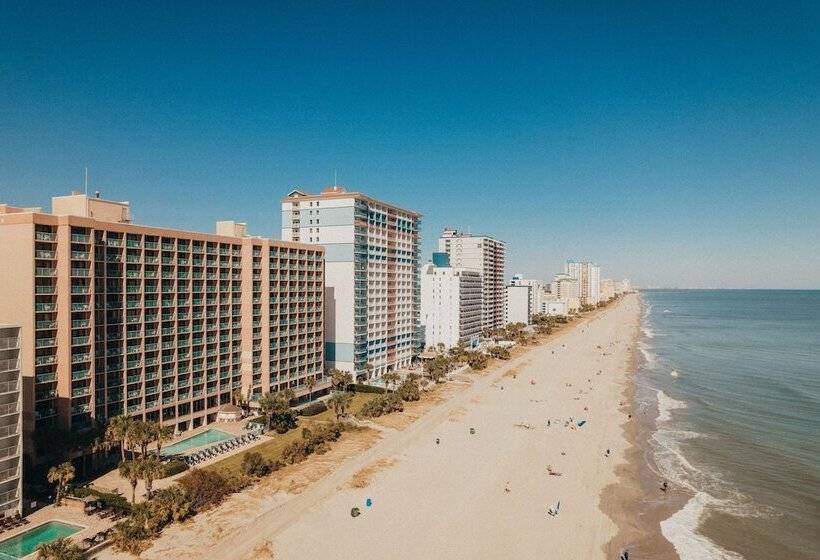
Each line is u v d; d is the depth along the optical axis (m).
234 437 95.00
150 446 88.00
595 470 85.19
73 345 76.31
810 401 133.50
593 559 58.56
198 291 99.62
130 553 55.88
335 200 142.50
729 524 67.44
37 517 62.34
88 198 86.81
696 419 116.50
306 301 126.69
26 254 72.88
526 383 152.88
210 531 61.31
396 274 165.25
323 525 63.72
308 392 122.62
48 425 74.12
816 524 67.62
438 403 126.38
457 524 65.19
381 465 84.12
